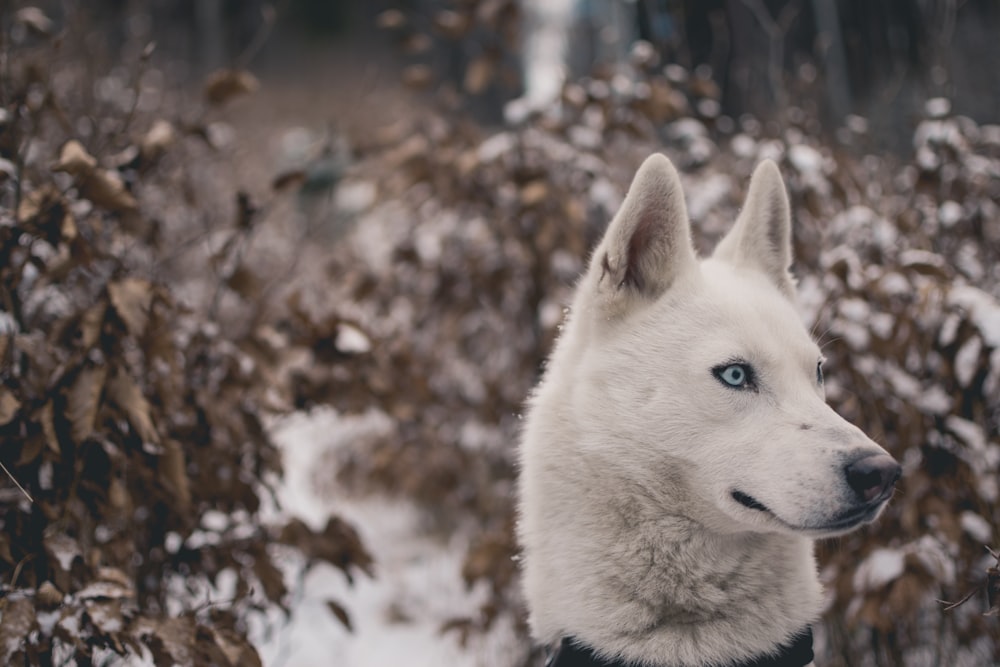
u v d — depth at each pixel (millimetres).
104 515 3035
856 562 3498
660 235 2584
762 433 2311
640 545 2461
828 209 4359
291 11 19938
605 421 2496
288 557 3658
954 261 3896
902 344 3484
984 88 6836
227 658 2826
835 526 2170
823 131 5023
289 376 3787
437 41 7641
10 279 3000
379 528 6105
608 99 5109
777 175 2861
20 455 2865
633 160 5277
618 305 2584
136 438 3031
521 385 5312
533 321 5262
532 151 5098
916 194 4191
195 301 4598
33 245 3043
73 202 3143
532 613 2680
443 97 5625
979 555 3271
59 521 2875
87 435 2783
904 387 3453
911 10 7000
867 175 4617
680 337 2479
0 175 3086
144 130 4793
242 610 3486
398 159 5215
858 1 7727
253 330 3688
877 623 3203
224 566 3377
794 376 2412
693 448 2381
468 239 5457
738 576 2453
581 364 2619
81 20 4816
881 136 5059
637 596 2457
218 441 3500
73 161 2961
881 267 3826
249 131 11695
